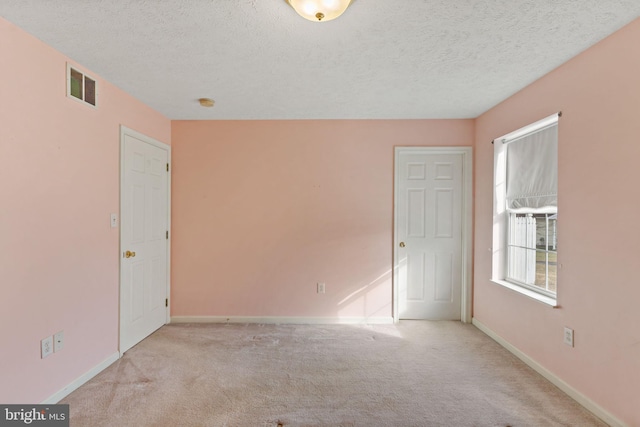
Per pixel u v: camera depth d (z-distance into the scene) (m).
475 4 1.56
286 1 1.53
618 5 1.54
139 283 2.90
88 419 1.82
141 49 1.99
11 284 1.71
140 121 2.90
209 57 2.10
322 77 2.40
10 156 1.71
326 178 3.45
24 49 1.79
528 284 2.67
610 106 1.79
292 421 1.82
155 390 2.12
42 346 1.89
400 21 1.70
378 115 3.31
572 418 1.84
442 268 3.50
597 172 1.87
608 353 1.79
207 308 3.47
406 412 1.90
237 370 2.40
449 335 3.10
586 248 1.95
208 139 3.46
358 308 3.46
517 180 2.80
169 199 3.42
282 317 3.46
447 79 2.43
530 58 2.09
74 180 2.14
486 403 1.99
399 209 3.48
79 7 1.57
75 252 2.14
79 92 2.20
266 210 3.46
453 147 3.42
